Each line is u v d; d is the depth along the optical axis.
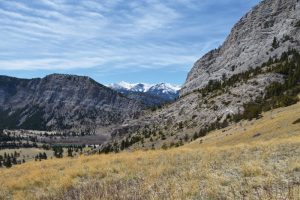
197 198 13.26
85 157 29.09
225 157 22.41
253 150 24.45
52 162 27.56
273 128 70.56
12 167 27.70
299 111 79.75
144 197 13.37
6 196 17.62
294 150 21.88
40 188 18.62
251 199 12.25
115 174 20.30
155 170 19.23
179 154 26.27
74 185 18.25
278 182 14.18
